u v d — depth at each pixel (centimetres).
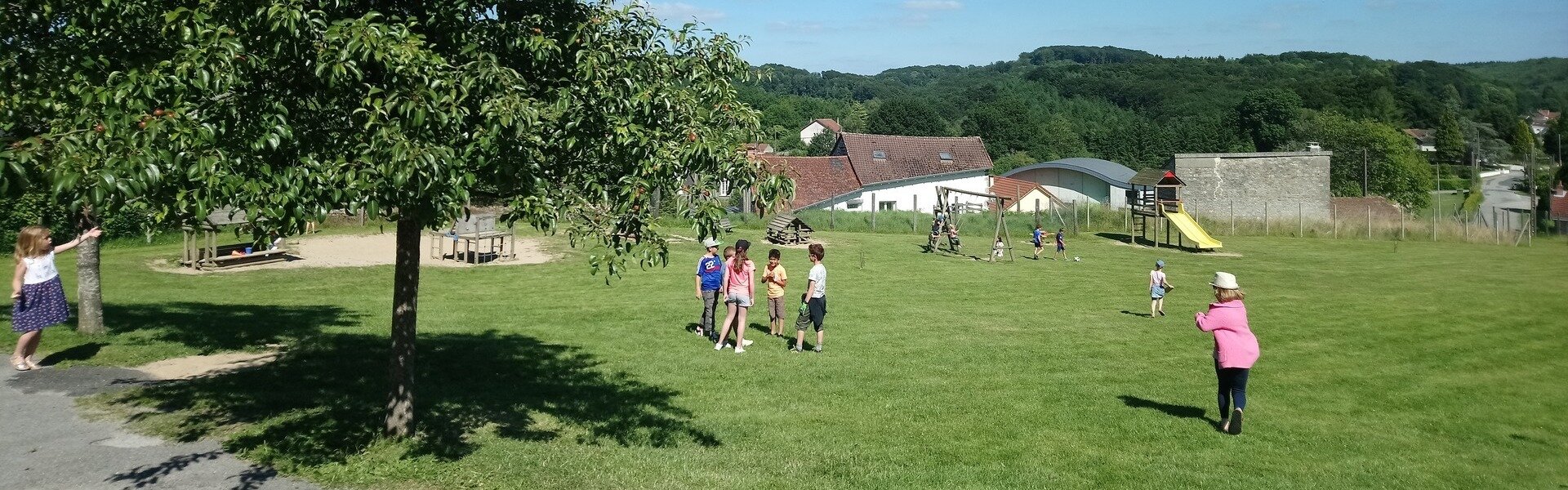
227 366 1182
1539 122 15950
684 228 3894
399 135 633
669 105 776
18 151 531
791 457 920
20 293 1084
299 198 624
